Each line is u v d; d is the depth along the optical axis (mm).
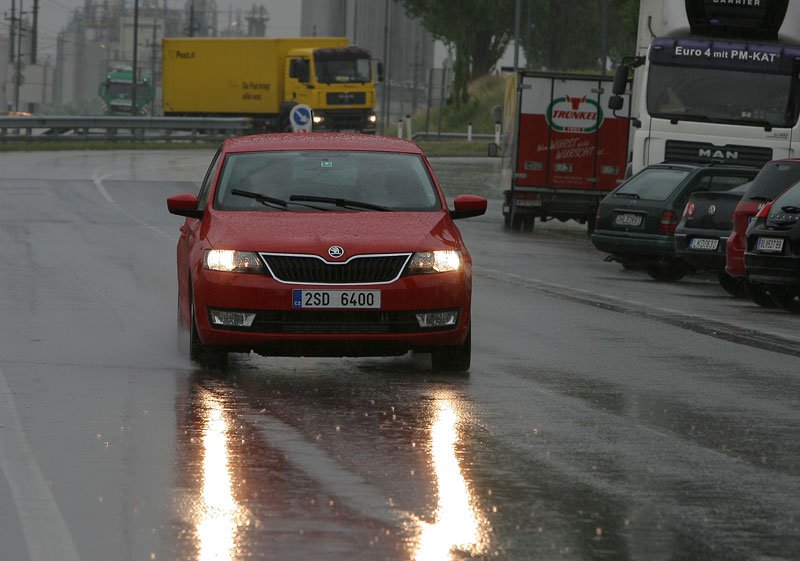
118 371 29047
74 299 41562
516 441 22312
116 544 15859
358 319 28391
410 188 31469
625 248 58656
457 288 28797
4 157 139250
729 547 16078
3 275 47938
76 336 34125
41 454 20812
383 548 15766
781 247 45281
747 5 72312
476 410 25141
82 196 91812
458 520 17094
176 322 37000
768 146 71562
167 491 18469
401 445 21781
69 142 170625
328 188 31219
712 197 53312
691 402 26688
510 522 17031
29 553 15516
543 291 48844
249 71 184625
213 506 17672
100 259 54375
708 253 52875
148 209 83062
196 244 29875
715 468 20562
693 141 71812
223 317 28562
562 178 84750
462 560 15312
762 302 48281
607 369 30891
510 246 71500
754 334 38844
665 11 73000
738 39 72688
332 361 31281
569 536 16422
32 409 24562
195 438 22172
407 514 17375
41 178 108312
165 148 175125
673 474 20062
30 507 17562
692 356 33562
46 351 31625
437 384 28109
